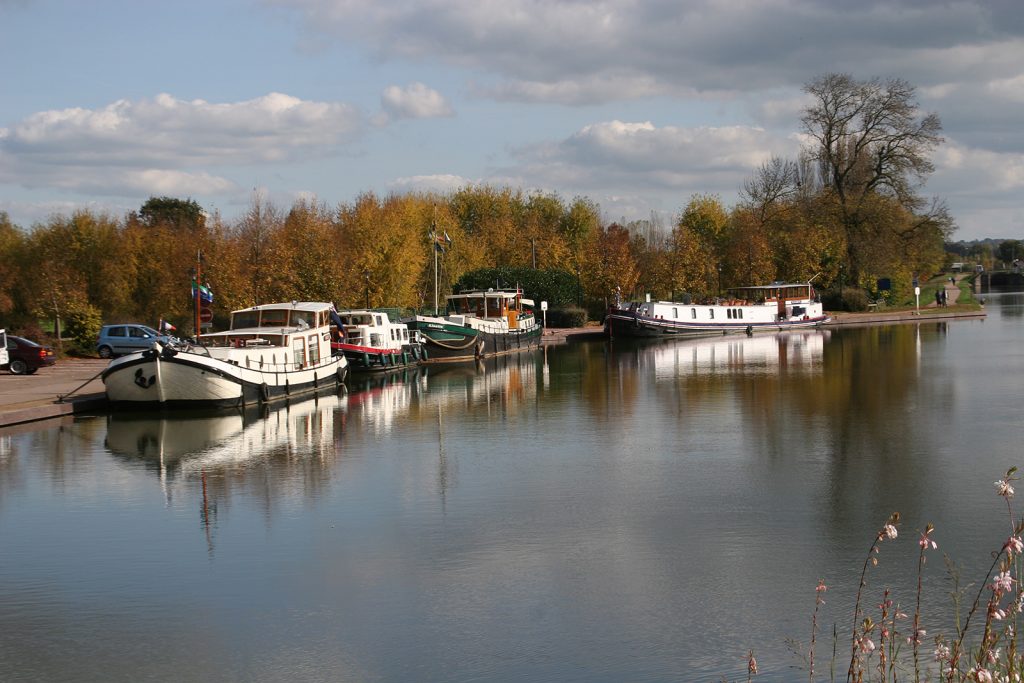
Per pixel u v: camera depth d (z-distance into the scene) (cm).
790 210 10050
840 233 9644
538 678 1273
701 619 1453
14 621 1485
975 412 3306
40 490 2291
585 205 10862
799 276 9656
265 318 4253
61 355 5616
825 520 1962
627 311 7500
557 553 1770
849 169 9656
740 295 9269
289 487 2306
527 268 8669
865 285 10212
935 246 11044
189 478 2409
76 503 2169
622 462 2559
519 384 4506
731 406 3588
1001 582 893
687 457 2611
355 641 1397
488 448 2797
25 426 3198
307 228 6450
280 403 3825
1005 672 937
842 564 1684
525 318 6881
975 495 2141
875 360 5331
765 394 3916
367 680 1278
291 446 2847
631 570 1673
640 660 1319
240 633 1430
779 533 1877
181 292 6506
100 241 6819
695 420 3256
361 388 4409
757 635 1392
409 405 3791
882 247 9488
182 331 6475
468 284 8381
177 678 1293
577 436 2983
